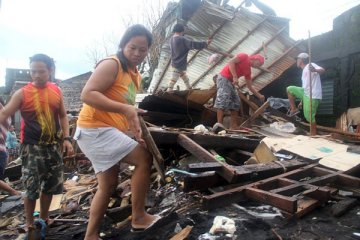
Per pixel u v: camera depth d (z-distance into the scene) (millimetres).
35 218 3930
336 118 9312
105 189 2586
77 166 6133
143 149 2607
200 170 3482
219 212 3029
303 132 7078
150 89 11555
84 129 2545
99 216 2586
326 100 9820
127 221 3207
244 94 7730
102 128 2512
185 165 4465
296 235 2576
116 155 2514
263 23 9977
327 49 9539
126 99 2566
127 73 2549
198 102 7609
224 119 7477
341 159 4324
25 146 3240
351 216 2912
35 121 3219
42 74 3180
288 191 3209
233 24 10203
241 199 3244
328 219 2867
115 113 2480
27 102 3170
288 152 4746
